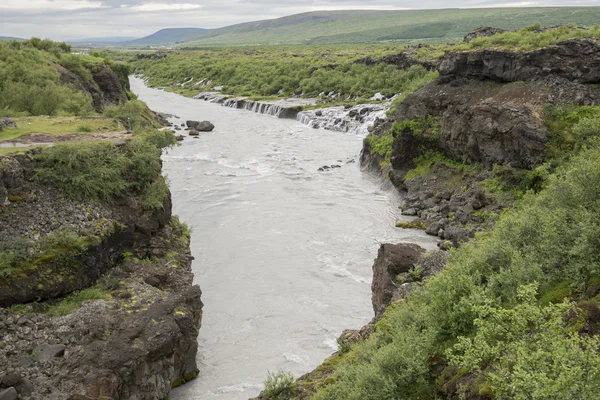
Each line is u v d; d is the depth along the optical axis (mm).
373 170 56594
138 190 30016
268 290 31984
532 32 47781
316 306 30281
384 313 23438
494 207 39406
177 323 23125
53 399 18562
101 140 31312
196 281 33062
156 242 30281
